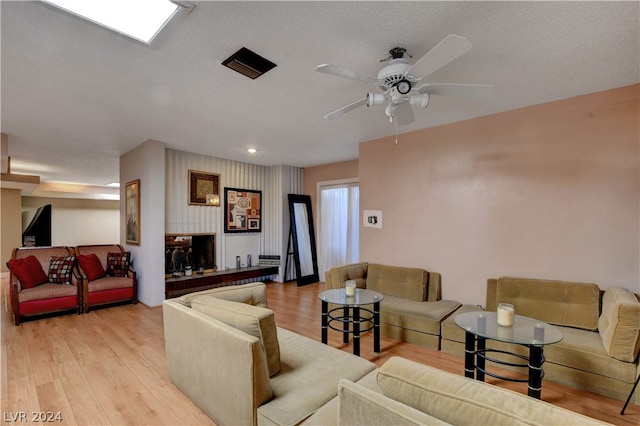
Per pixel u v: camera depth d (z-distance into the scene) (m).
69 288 4.09
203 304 2.13
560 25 1.83
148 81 2.53
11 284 3.82
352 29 1.87
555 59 2.22
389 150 4.24
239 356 1.63
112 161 5.83
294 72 2.40
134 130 3.92
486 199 3.40
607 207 2.74
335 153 5.34
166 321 2.38
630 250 2.64
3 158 4.00
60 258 4.40
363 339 3.38
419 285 3.69
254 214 6.36
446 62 1.67
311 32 1.90
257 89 2.71
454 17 1.76
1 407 2.12
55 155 5.31
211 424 1.93
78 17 1.61
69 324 3.76
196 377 2.03
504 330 2.19
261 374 1.58
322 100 2.97
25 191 8.28
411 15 1.75
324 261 6.48
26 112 3.21
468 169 3.53
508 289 3.05
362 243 4.54
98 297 4.29
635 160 2.62
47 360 2.80
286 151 5.19
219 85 2.62
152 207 4.42
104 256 4.93
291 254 6.54
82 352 2.97
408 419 0.92
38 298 3.86
